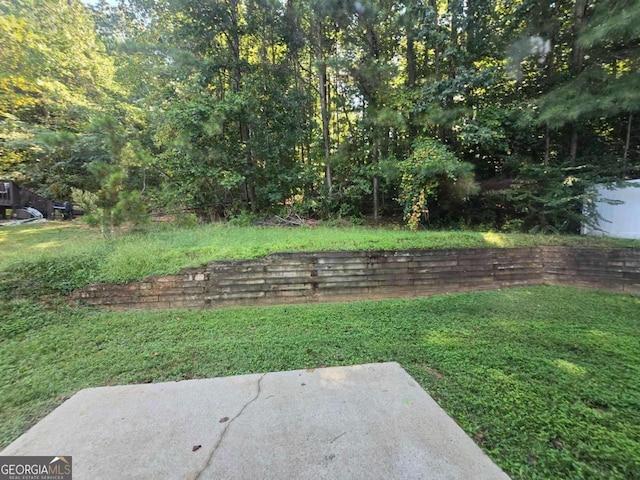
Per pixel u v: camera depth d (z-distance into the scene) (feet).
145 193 22.65
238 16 24.11
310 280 13.10
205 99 21.98
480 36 22.13
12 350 8.74
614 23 14.69
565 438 5.36
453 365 7.85
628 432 5.50
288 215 24.07
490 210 22.99
